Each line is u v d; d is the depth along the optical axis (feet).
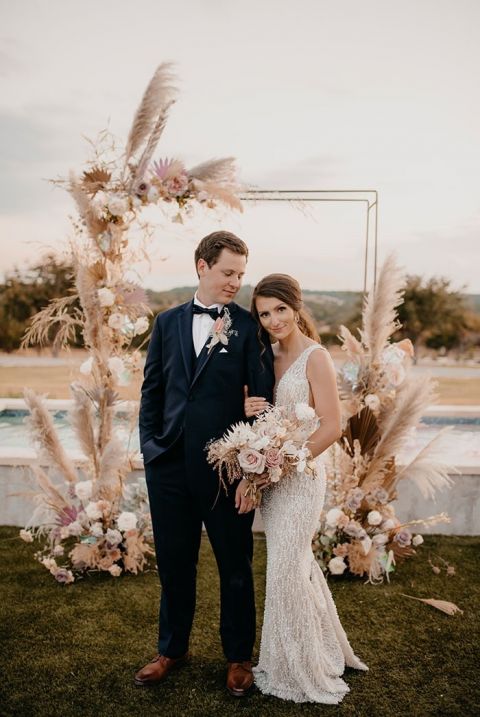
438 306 84.12
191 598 7.68
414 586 10.50
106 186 10.04
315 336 8.00
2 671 7.77
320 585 7.75
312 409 6.81
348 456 11.29
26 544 12.10
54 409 22.94
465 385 54.90
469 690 7.47
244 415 7.25
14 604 9.64
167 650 7.63
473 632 8.91
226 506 7.14
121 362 10.41
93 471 11.21
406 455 15.25
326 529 10.99
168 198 9.99
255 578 10.77
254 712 7.00
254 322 7.36
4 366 63.67
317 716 6.95
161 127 9.64
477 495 12.82
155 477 7.30
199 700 7.22
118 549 10.77
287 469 6.92
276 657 7.29
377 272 11.15
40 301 73.26
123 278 10.45
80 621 9.11
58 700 7.19
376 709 7.09
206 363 7.02
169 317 7.50
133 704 7.13
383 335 11.16
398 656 8.24
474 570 11.16
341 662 7.80
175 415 7.15
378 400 11.02
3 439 20.76
